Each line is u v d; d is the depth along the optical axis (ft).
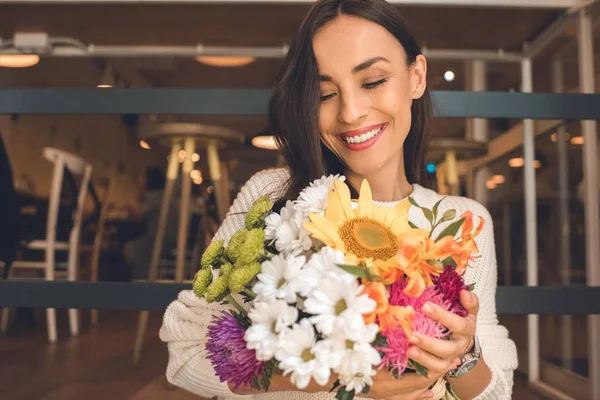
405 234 1.99
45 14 7.63
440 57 9.10
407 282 1.86
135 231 8.63
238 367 1.94
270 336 1.75
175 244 8.06
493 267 3.47
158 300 5.08
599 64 6.57
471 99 5.36
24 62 9.38
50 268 8.48
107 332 7.60
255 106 5.41
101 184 8.62
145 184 8.54
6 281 5.07
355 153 2.95
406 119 2.97
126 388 6.13
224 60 10.44
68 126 8.23
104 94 5.38
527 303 5.12
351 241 1.90
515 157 8.19
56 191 8.52
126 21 7.90
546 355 7.47
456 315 1.94
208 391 2.82
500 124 8.07
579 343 6.78
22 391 5.89
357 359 1.65
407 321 1.73
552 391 7.02
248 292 2.01
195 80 11.21
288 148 3.18
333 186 2.12
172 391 6.09
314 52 2.84
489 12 7.01
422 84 3.20
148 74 10.91
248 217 2.33
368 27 2.80
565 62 7.29
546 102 5.38
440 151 8.33
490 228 3.53
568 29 7.13
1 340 7.52
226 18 7.69
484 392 2.66
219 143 7.81
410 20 7.46
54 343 7.50
